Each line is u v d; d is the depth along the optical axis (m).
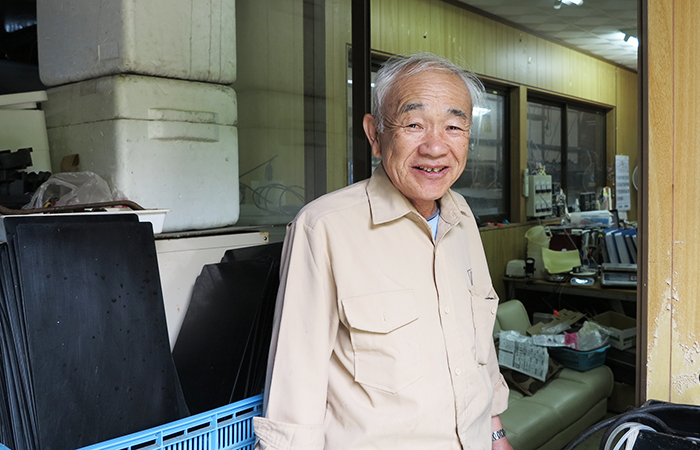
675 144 1.11
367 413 0.88
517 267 3.20
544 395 2.27
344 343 0.91
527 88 3.37
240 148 2.28
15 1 2.12
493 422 1.16
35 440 0.93
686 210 1.11
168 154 1.69
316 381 0.88
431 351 0.92
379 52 2.53
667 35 1.11
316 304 0.90
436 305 0.96
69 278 1.06
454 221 1.00
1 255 1.01
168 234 1.48
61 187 1.51
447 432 0.92
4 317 0.98
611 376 2.46
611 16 2.69
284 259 0.98
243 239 1.64
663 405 1.01
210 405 1.28
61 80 1.80
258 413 1.03
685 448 0.86
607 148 2.96
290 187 2.17
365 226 0.95
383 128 0.95
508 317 2.79
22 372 0.95
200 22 1.74
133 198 1.62
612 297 2.64
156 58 1.63
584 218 2.97
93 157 1.69
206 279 1.48
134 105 1.60
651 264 1.16
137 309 1.14
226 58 1.84
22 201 1.50
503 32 3.26
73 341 1.02
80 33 1.69
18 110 1.77
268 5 2.17
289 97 2.15
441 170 0.92
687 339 1.12
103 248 1.14
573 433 2.19
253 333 1.31
